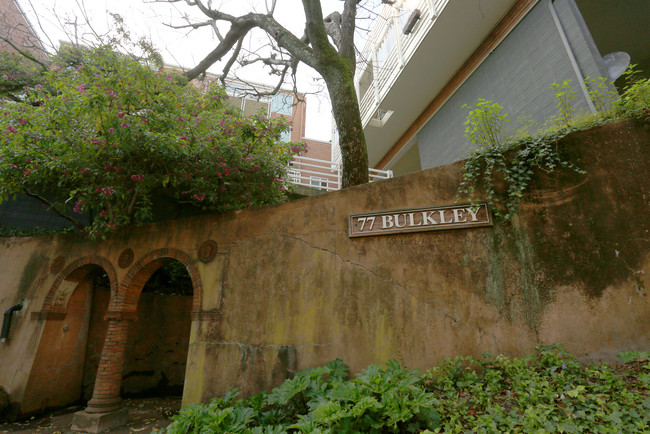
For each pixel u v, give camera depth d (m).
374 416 3.41
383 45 12.18
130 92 5.77
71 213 9.33
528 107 7.52
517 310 4.23
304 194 10.13
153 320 8.91
